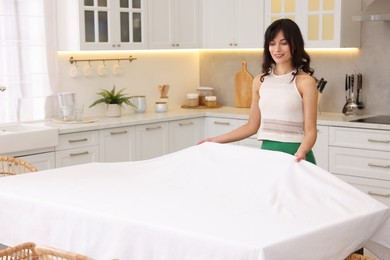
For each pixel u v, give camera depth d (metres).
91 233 2.75
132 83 6.48
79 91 6.01
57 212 2.88
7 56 5.36
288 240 2.35
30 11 5.48
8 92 5.40
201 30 6.75
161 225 2.52
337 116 5.87
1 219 3.15
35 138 4.93
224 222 2.55
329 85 6.20
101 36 5.77
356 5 5.88
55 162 5.15
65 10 5.63
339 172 5.50
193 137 6.41
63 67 5.86
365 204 2.82
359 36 5.96
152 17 6.22
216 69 7.04
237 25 6.46
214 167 3.19
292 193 2.89
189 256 2.43
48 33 5.61
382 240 2.89
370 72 5.96
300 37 3.54
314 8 5.85
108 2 5.80
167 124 6.11
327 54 6.19
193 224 2.53
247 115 6.11
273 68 3.68
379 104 5.93
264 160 3.12
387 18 5.29
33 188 3.21
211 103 6.78
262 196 2.89
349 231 2.63
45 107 5.67
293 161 3.04
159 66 6.74
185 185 3.15
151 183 3.22
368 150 5.30
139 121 5.80
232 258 2.31
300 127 3.62
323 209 2.75
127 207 2.80
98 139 5.48
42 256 2.31
